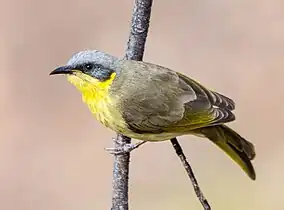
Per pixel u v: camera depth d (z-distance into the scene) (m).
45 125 16.22
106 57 9.66
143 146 15.80
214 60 17.05
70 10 17.34
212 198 15.30
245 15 17.41
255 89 16.69
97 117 9.94
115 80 9.68
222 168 15.51
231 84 16.83
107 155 15.93
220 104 9.86
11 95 16.44
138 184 15.55
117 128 9.85
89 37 17.30
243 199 15.31
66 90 16.52
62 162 15.83
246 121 16.44
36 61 16.89
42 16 17.23
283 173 15.62
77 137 16.12
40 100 16.44
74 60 9.62
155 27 17.31
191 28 17.33
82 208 15.43
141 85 9.70
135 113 9.68
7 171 15.66
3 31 17.05
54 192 15.51
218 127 9.88
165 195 15.45
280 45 17.09
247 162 9.92
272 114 16.47
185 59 17.08
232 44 17.20
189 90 9.84
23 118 16.23
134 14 9.66
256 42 17.20
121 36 17.33
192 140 15.73
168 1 17.44
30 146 15.98
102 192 15.62
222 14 17.41
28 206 15.30
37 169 15.75
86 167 15.83
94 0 17.44
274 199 15.24
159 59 17.05
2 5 17.17
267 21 17.31
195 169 15.55
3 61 16.75
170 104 9.73
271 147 16.17
